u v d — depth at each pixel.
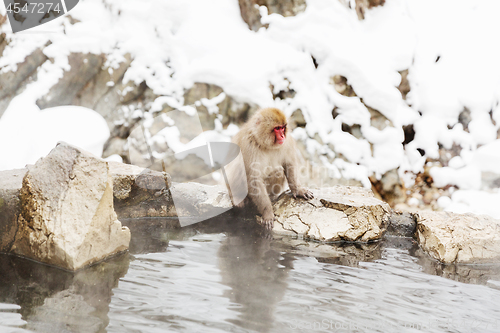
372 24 6.57
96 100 5.88
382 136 5.80
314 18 6.21
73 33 5.92
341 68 6.01
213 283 2.79
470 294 2.89
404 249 3.97
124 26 6.08
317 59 6.15
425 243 3.99
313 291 2.74
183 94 5.91
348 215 4.21
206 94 5.91
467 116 5.93
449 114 5.93
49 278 2.81
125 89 5.93
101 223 3.17
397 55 6.15
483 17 6.52
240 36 6.20
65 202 3.07
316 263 3.35
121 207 4.39
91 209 3.10
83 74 5.88
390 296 2.75
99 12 6.14
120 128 5.84
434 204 5.50
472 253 3.68
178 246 3.61
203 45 6.09
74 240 2.98
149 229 4.09
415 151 5.86
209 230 4.17
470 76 6.07
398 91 5.97
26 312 2.29
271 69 5.97
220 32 6.18
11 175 3.76
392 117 5.86
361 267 3.34
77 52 5.87
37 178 3.16
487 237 3.82
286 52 6.07
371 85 5.89
